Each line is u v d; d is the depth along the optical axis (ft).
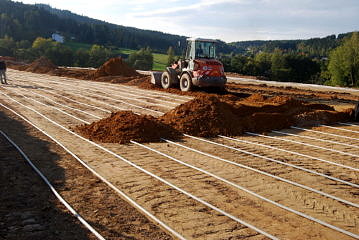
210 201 16.87
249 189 18.42
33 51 276.62
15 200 16.48
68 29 480.23
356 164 22.84
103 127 31.35
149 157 24.17
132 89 68.13
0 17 372.58
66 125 34.01
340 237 13.60
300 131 33.14
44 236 13.24
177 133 31.07
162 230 14.11
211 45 58.75
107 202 16.66
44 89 64.44
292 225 14.56
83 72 106.52
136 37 487.61
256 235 13.73
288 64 254.88
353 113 38.22
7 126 31.94
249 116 34.68
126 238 13.35
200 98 35.68
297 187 18.80
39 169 20.92
